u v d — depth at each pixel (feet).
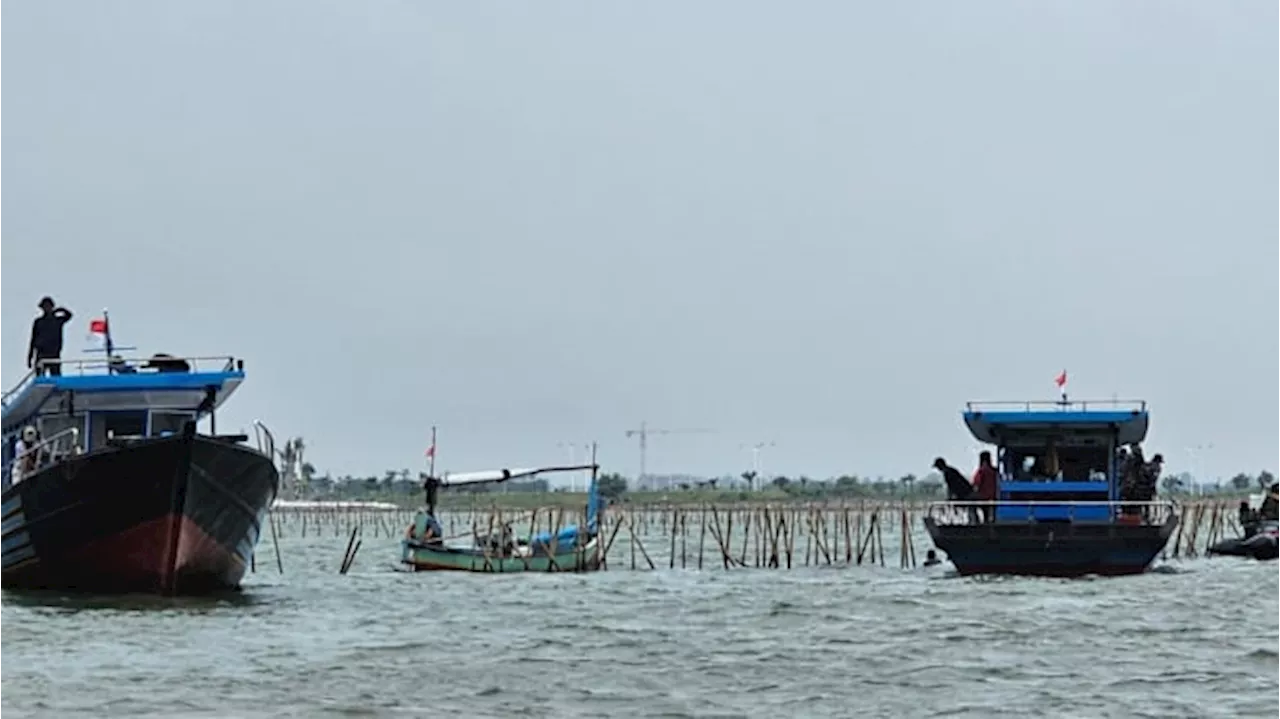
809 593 184.65
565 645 137.08
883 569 235.81
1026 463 199.93
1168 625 145.79
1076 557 191.52
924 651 131.23
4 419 183.52
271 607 164.45
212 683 114.62
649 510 503.20
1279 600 165.78
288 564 276.62
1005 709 104.83
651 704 107.65
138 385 167.94
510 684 115.34
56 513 157.58
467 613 164.04
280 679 116.78
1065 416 194.90
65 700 107.76
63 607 156.35
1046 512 193.47
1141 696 109.09
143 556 156.76
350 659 127.03
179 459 153.48
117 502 155.02
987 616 153.79
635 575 224.12
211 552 160.76
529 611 166.91
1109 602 164.86
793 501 588.50
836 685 114.83
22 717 102.06
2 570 167.63
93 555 157.99
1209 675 117.60
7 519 164.45
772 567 242.58
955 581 191.31
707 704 107.65
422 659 127.75
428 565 231.09
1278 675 117.60
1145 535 188.85
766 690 113.09
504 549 233.14
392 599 180.24
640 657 129.39
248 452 159.12
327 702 107.76
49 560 160.45
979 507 198.29
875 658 127.54
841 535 406.00
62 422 173.58
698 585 202.28
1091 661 124.98
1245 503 267.80
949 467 203.10
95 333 175.32
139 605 158.20
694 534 436.35
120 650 129.70
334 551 336.49
